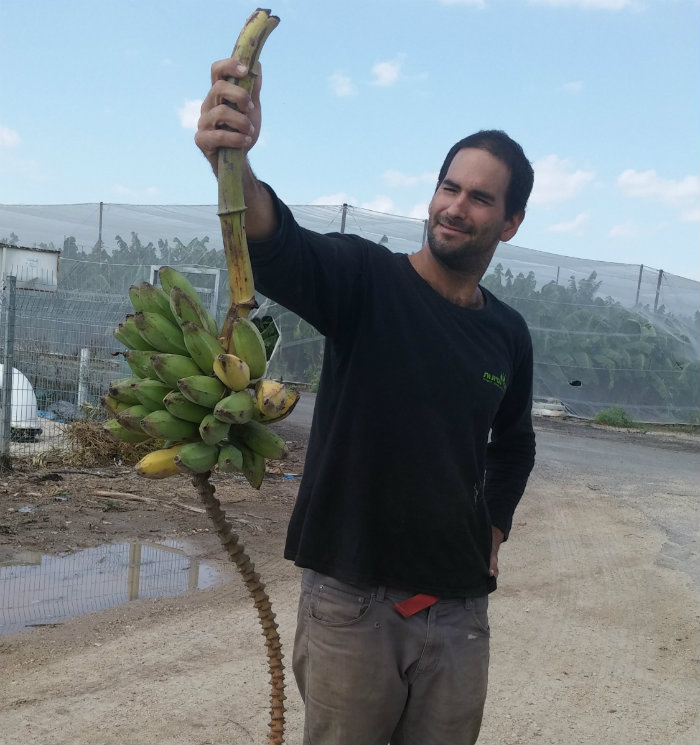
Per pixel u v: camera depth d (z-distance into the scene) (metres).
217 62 1.81
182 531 7.07
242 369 1.88
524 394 2.88
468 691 2.38
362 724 2.29
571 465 12.67
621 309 21.58
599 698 4.44
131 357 2.03
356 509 2.24
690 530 8.53
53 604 5.16
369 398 2.24
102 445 9.66
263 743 3.71
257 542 6.85
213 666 4.45
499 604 5.85
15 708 3.83
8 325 8.84
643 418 21.48
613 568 6.93
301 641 2.40
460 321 2.40
